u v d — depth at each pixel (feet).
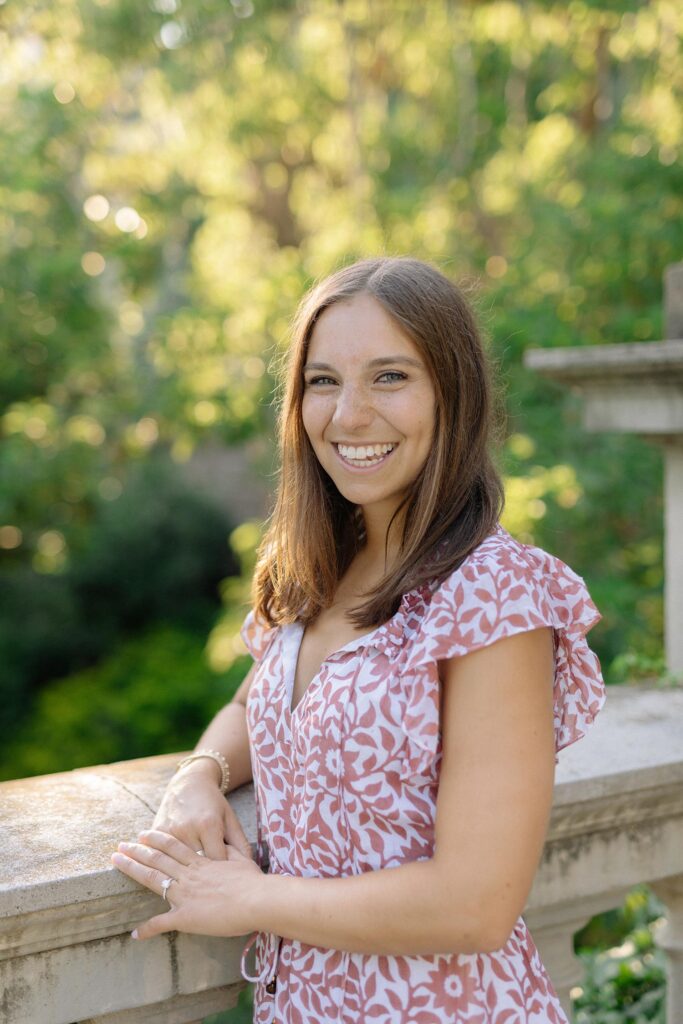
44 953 4.21
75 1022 4.37
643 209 18.13
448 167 23.80
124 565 35.68
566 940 5.70
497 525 4.10
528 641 3.73
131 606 35.60
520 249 19.72
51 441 25.30
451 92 23.75
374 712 3.87
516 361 17.81
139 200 25.61
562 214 18.86
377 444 4.11
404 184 24.53
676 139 18.81
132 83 25.43
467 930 3.58
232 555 37.78
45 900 4.03
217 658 20.75
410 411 4.05
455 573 3.84
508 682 3.68
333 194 26.35
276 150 26.96
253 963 4.65
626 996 7.61
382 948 3.72
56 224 23.89
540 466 16.65
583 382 7.84
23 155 22.70
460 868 3.58
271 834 4.32
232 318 22.38
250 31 23.08
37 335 23.93
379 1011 3.93
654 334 17.56
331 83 24.98
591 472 16.65
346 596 4.49
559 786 5.12
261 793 4.42
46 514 26.91
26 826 4.62
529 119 24.68
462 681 3.71
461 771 3.66
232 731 4.98
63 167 24.47
